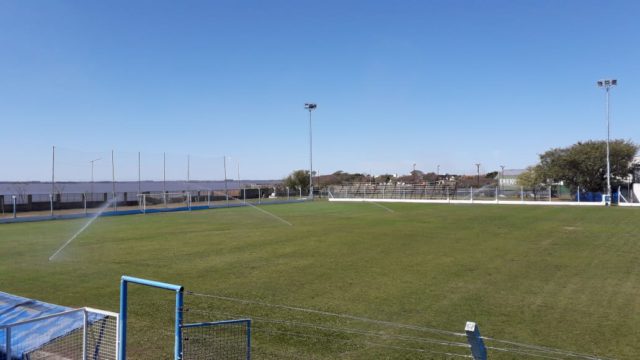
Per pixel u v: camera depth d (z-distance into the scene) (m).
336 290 10.02
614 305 8.70
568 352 6.32
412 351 6.43
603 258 13.70
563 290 9.88
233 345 6.53
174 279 11.25
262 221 26.88
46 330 6.03
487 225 23.58
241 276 11.53
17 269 12.55
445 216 29.56
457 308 8.58
